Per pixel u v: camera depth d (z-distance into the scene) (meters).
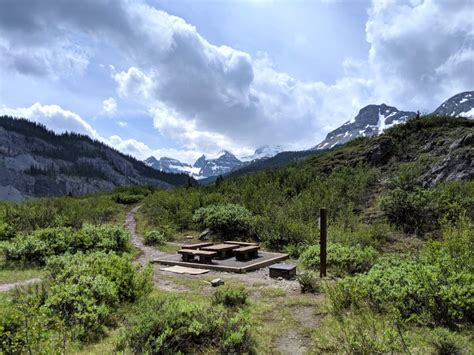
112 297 6.54
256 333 5.52
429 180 19.05
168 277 9.84
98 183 184.75
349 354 4.59
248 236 16.78
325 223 9.27
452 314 5.31
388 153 24.34
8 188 152.50
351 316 5.91
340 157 27.05
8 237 16.69
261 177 27.50
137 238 19.05
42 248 12.27
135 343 4.72
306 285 7.94
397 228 15.66
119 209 29.80
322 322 5.96
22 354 4.20
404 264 7.40
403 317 5.68
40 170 172.00
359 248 11.10
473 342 4.81
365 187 20.77
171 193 32.06
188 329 4.88
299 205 18.73
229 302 6.93
